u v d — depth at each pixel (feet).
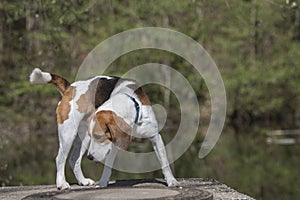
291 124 84.23
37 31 55.47
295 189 41.24
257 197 39.27
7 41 53.62
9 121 68.13
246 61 85.56
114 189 22.77
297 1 49.55
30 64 51.19
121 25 74.02
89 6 44.88
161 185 24.94
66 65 65.41
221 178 45.91
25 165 51.39
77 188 24.27
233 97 84.99
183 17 79.41
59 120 24.16
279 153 58.03
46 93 73.82
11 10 47.52
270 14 81.82
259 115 88.28
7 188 26.45
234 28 82.58
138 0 75.77
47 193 22.71
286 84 87.35
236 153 58.59
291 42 87.25
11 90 72.79
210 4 74.79
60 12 43.39
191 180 27.48
